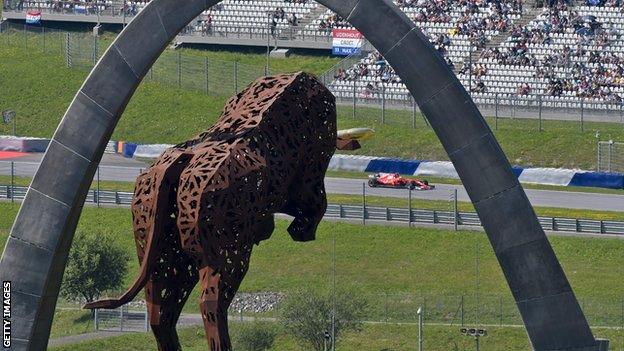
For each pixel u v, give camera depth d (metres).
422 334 199.38
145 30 133.62
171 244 131.25
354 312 198.38
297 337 195.50
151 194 128.88
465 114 126.94
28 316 134.75
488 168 126.56
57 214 134.50
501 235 126.50
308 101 137.88
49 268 134.75
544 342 125.69
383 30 128.00
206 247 127.31
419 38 127.50
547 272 125.69
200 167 128.00
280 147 134.12
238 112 135.50
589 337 125.31
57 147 134.62
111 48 133.88
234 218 128.25
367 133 153.62
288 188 137.75
